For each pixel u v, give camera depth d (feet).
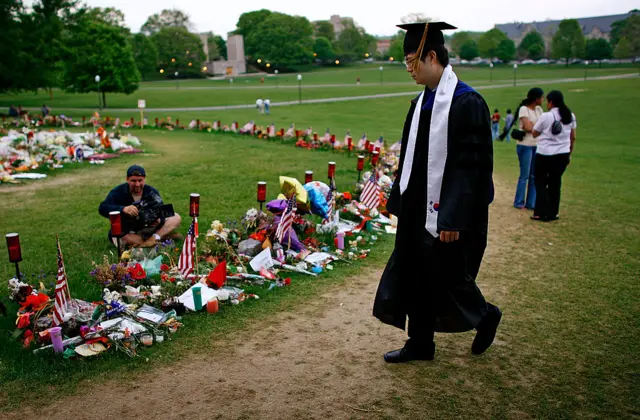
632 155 56.90
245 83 280.10
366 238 23.11
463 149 10.43
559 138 25.62
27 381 11.94
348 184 36.83
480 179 10.57
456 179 10.45
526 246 22.43
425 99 11.35
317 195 22.89
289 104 157.58
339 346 13.55
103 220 27.53
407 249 11.54
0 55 121.08
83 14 146.61
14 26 122.01
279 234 19.97
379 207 27.63
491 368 12.30
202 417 10.56
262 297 16.79
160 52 344.49
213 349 13.42
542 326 14.53
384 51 514.68
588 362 12.53
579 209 29.48
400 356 12.51
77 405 11.05
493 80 241.96
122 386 11.75
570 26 359.05
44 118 97.55
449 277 11.08
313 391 11.43
